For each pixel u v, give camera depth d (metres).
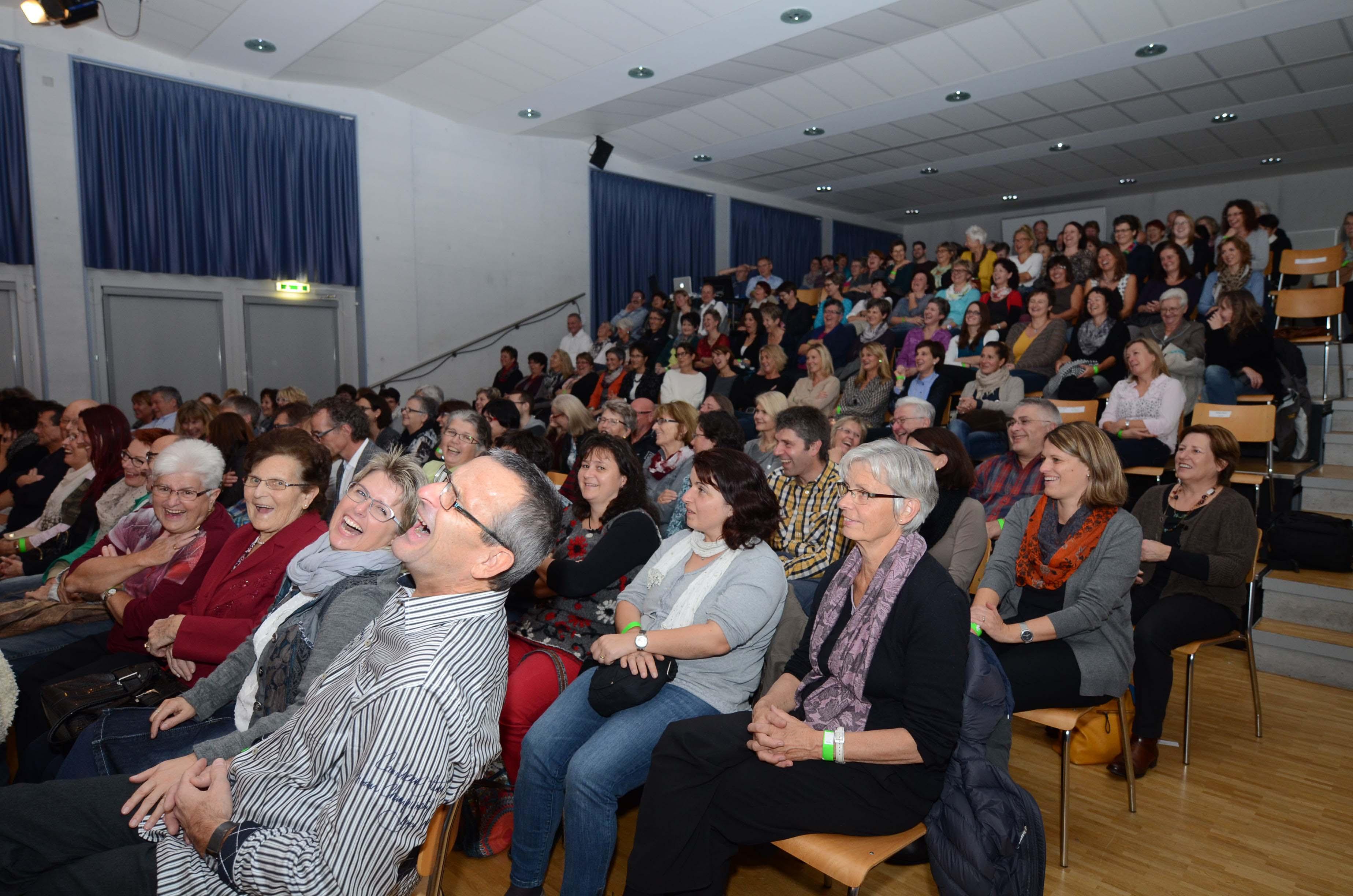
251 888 1.14
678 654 1.77
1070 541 2.24
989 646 1.79
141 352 6.37
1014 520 2.50
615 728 1.74
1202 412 3.91
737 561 1.91
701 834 1.55
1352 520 3.39
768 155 8.98
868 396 5.26
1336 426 4.40
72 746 1.80
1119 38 5.77
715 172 9.94
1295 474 3.82
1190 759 2.54
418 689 1.13
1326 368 4.69
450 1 5.23
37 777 1.92
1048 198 10.88
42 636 2.38
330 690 1.27
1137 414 4.06
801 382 5.52
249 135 6.72
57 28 5.75
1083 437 2.24
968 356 5.67
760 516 1.90
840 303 6.69
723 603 1.81
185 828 1.26
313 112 7.09
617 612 2.07
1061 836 1.99
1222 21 5.46
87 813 1.32
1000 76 6.50
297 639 1.62
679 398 6.39
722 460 1.91
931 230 12.86
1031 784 2.40
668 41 5.88
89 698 1.85
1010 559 2.44
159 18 5.56
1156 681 2.45
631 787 1.71
